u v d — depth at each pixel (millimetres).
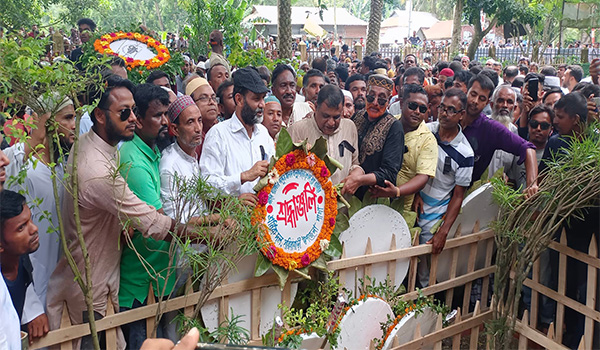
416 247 4164
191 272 3264
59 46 11805
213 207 3201
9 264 2648
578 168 3475
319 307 3717
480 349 4457
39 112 2596
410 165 4348
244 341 3369
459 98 4176
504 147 4578
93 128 2922
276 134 4410
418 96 4297
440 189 4328
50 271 3174
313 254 3602
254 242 3254
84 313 2916
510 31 21406
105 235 2912
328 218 3666
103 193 2791
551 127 4758
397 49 29281
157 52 5691
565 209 3594
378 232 4012
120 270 3119
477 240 4477
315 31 35156
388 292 3967
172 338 3309
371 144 4219
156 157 3258
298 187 3527
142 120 3102
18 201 2631
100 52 5406
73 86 2525
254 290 3500
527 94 5289
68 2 17547
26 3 14398
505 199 3723
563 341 4023
